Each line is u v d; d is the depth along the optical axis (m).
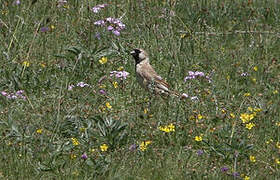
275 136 11.90
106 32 15.79
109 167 10.15
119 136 11.05
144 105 12.63
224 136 11.45
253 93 14.20
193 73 13.79
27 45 15.04
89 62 14.01
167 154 10.66
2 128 11.26
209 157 10.85
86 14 17.06
